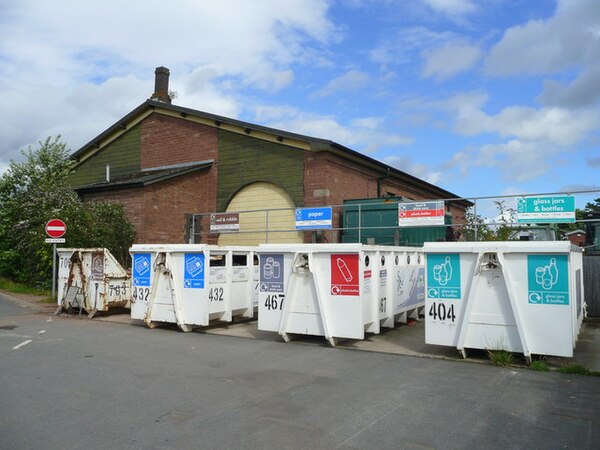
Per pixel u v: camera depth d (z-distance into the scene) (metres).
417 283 12.09
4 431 4.70
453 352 8.34
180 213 18.64
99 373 6.92
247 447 4.32
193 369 7.17
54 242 15.19
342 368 7.24
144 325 11.60
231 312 11.27
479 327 7.70
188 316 10.64
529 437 4.55
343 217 16.66
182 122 20.39
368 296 9.20
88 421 4.97
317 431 4.69
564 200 11.44
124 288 13.03
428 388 6.16
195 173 19.11
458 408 5.37
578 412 5.24
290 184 17.25
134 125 22.00
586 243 14.47
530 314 7.34
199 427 4.80
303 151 17.03
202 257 10.60
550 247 7.23
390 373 6.93
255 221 18.09
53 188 19.73
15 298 16.34
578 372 6.89
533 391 6.02
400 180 21.88
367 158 17.91
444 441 4.45
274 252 9.55
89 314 12.76
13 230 19.97
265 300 9.67
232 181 18.75
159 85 23.33
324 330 8.92
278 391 6.02
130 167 21.98
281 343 9.27
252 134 18.23
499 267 7.62
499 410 5.30
